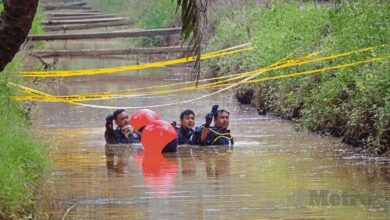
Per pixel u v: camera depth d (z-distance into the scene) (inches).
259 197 1035.3
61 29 3339.1
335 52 1631.4
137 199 1039.0
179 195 1058.7
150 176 1197.1
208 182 1139.9
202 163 1301.7
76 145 1507.1
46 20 3567.9
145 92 2304.4
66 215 957.8
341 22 1673.2
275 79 1893.5
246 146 1467.8
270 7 2384.4
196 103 2086.6
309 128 1620.3
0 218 868.0
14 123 1120.8
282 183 1119.0
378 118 1336.1
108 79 2664.9
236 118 1840.6
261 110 1900.8
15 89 1359.5
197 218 933.8
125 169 1261.1
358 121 1401.3
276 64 1728.6
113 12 4015.8
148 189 1100.5
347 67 1525.6
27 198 933.2
